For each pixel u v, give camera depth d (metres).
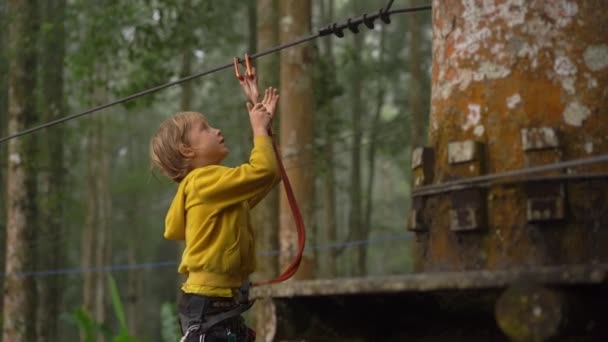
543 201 3.57
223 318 4.15
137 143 40.47
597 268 2.76
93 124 24.56
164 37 15.86
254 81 4.62
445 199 3.84
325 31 5.18
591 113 3.74
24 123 15.52
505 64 3.84
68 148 29.06
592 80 3.78
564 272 2.82
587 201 3.58
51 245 21.16
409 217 4.01
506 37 3.86
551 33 3.81
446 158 3.92
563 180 3.58
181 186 4.32
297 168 11.67
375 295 3.88
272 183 4.27
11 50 15.91
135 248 37.06
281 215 11.69
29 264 15.00
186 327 4.20
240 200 4.19
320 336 3.97
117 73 22.91
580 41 3.81
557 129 3.66
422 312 3.96
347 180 40.56
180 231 4.35
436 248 3.86
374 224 38.38
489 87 3.85
